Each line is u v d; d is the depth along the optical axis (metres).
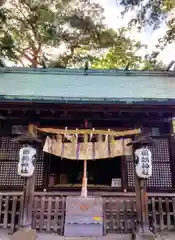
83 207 5.07
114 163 8.45
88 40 19.59
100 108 5.17
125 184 5.96
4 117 5.75
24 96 4.89
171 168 6.02
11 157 6.02
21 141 4.88
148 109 5.20
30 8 17.52
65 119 5.86
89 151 5.25
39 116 5.74
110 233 5.03
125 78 8.58
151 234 4.52
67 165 8.19
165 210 5.45
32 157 4.87
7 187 5.86
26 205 4.70
